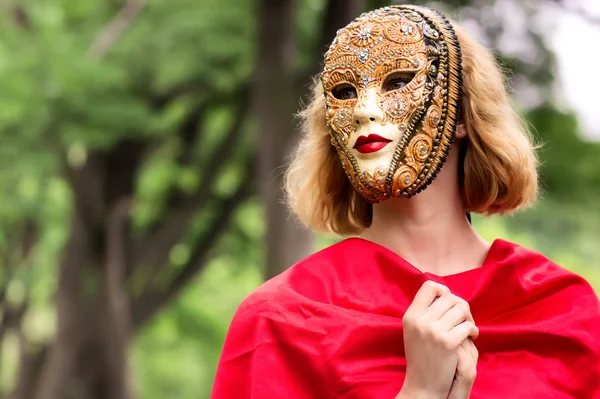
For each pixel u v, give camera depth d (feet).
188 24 37.91
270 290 8.79
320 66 30.30
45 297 57.21
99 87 35.32
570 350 8.54
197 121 44.11
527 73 32.86
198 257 48.08
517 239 43.14
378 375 8.18
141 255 46.73
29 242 53.11
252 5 37.27
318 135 9.53
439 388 7.93
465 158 9.14
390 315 8.45
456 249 9.04
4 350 63.10
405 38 8.59
